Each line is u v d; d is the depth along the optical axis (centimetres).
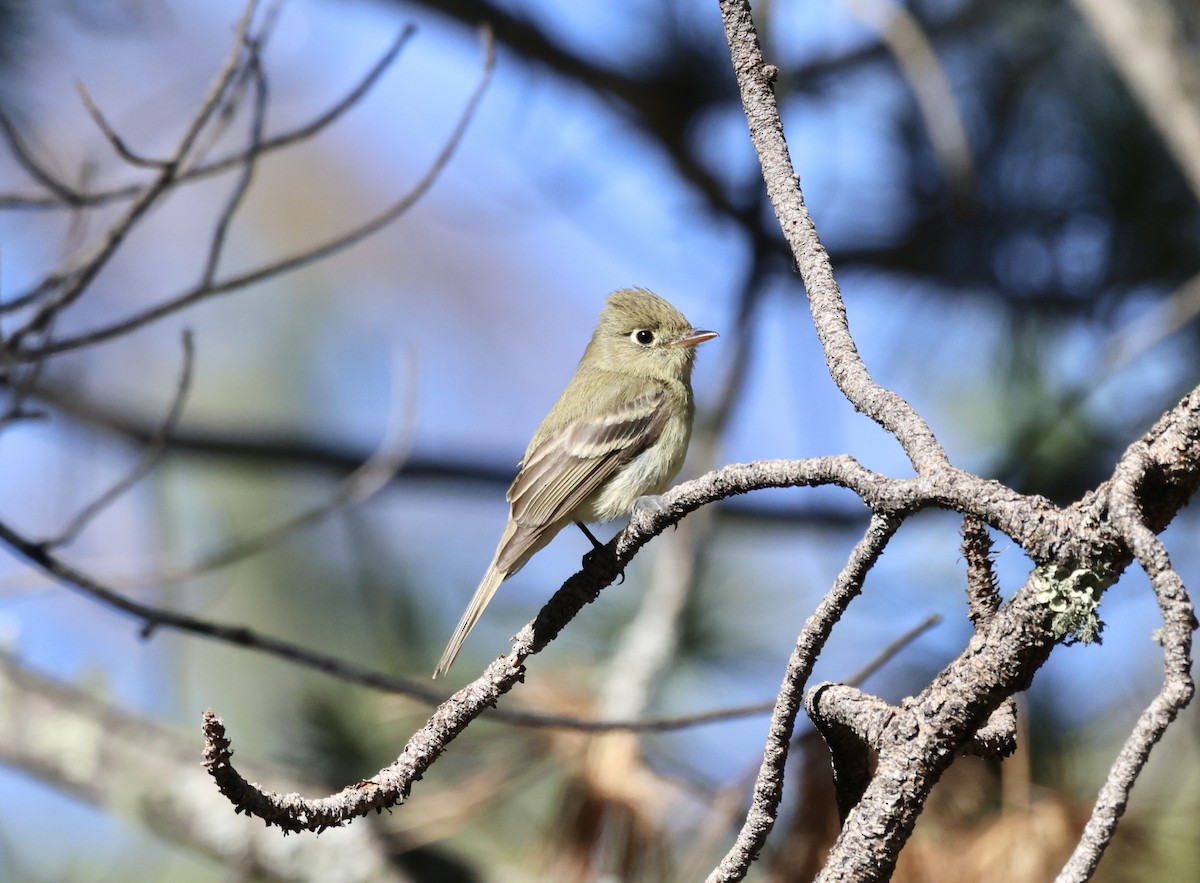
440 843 1033
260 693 1302
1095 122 1074
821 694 482
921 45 921
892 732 456
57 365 1210
